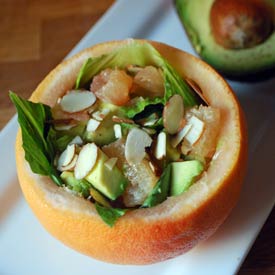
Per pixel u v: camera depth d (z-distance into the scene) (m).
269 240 0.33
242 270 0.33
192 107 0.31
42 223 0.30
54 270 0.33
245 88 0.38
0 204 0.35
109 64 0.32
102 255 0.29
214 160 0.29
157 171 0.29
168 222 0.27
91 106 0.31
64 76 0.32
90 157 0.29
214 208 0.28
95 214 0.28
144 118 0.31
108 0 0.45
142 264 0.30
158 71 0.32
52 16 0.44
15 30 0.44
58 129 0.31
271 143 0.36
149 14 0.41
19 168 0.30
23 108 0.30
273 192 0.34
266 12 0.37
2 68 0.42
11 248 0.34
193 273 0.32
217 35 0.37
